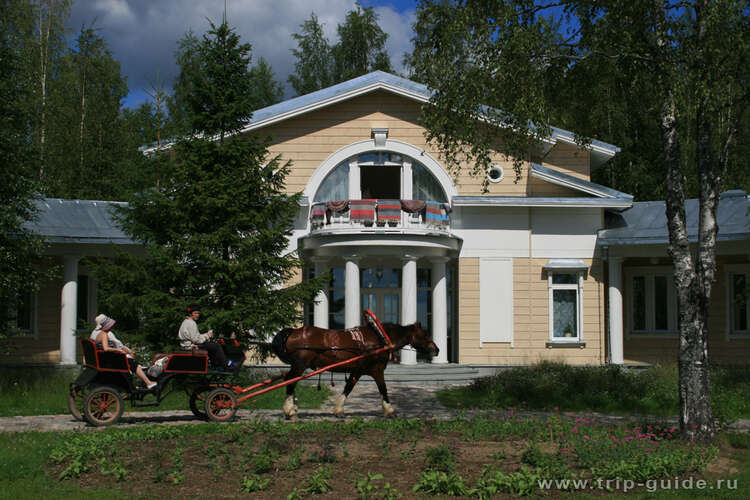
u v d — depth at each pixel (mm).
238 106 18469
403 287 23250
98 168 36656
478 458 9812
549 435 11398
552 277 25031
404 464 9375
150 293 16875
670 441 11109
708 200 11773
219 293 17750
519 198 24266
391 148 25188
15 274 17234
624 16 12148
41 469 9023
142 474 8883
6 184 17422
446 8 13773
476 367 24312
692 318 11547
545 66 14062
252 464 9211
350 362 13570
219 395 13117
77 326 24141
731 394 16875
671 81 11289
